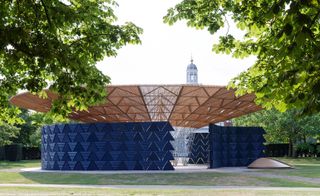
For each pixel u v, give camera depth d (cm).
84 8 1383
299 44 694
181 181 3059
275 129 7044
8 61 1237
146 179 3200
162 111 4741
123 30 1445
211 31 1416
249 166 4544
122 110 4597
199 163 5800
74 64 1186
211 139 4512
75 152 4253
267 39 1383
